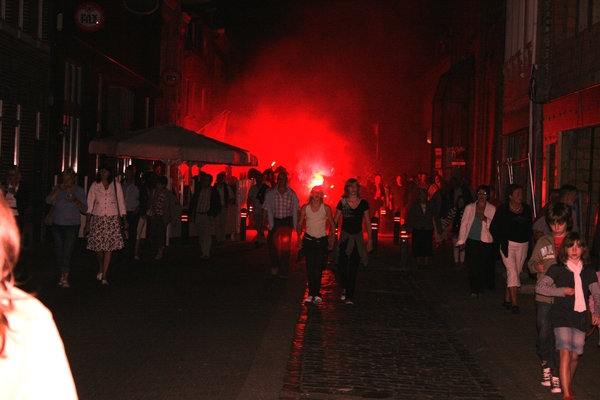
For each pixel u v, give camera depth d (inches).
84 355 279.4
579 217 395.9
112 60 936.9
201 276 518.9
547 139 624.1
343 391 247.0
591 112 511.5
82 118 856.9
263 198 752.3
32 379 66.9
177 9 1307.8
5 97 645.9
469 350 319.3
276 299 427.5
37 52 715.4
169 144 743.7
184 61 1437.0
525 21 722.2
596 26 517.3
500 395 249.8
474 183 1047.0
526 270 490.3
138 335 317.1
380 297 461.1
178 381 247.8
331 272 589.9
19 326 66.2
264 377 257.0
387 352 309.7
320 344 319.3
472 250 458.0
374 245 711.1
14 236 67.0
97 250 458.9
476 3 1076.5
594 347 325.7
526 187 724.0
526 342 330.3
